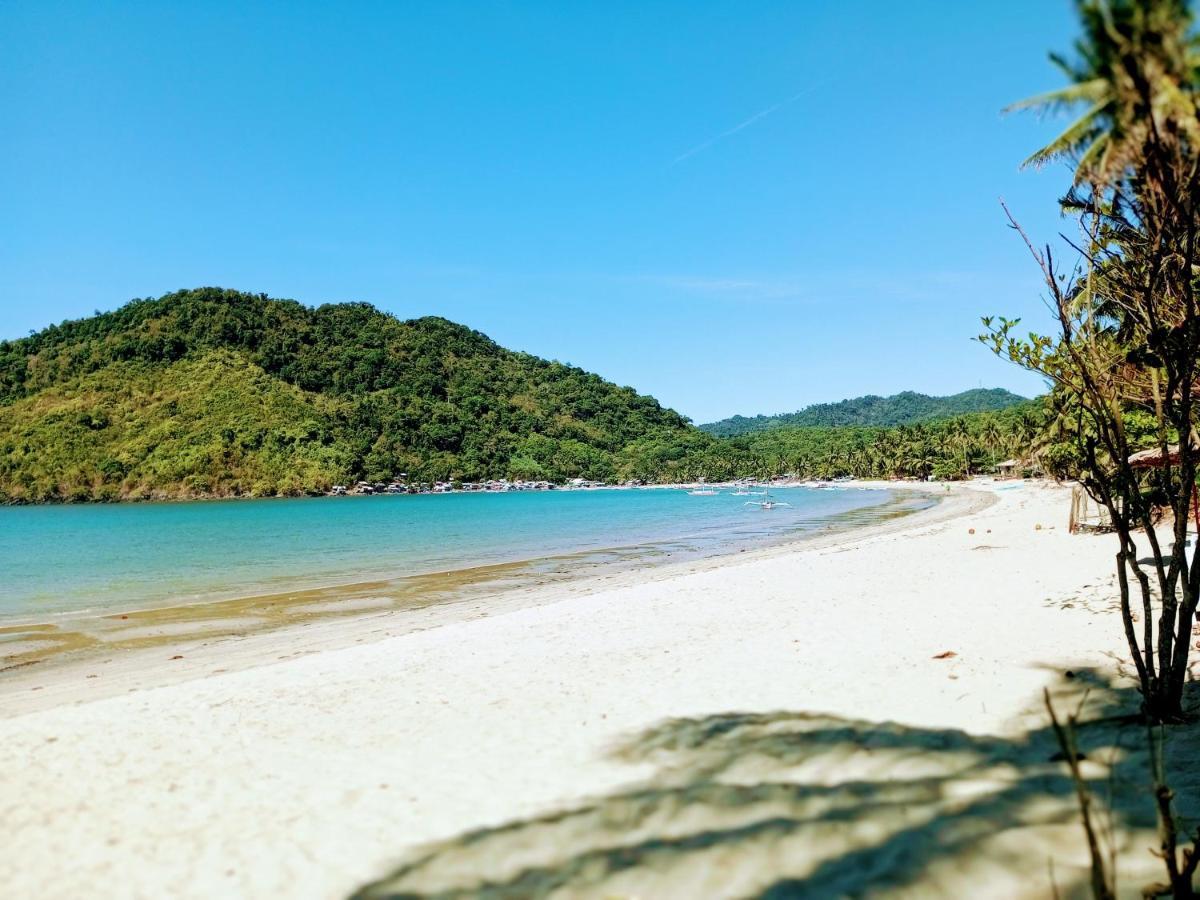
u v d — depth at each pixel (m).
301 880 4.25
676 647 10.34
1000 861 3.81
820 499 84.75
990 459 106.94
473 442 177.25
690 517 56.81
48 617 17.42
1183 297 5.27
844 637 10.02
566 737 6.62
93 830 5.05
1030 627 9.66
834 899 3.61
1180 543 5.61
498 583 21.55
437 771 5.92
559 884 4.00
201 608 18.31
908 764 5.30
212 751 6.74
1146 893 3.34
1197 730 5.48
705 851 4.23
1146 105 3.59
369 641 13.18
